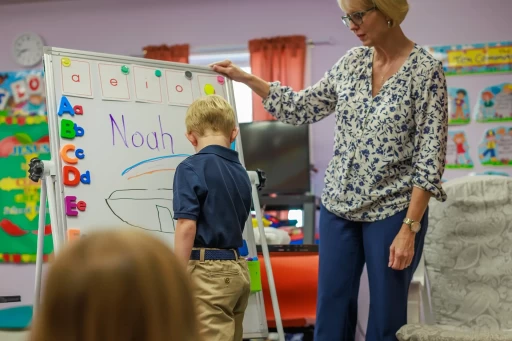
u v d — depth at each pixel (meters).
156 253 0.58
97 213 2.03
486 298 2.47
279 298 3.17
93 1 4.73
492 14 4.12
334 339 2.10
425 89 1.95
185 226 1.89
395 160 1.98
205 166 1.98
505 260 2.50
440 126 1.95
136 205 2.10
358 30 1.99
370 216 2.02
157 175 2.17
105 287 0.55
